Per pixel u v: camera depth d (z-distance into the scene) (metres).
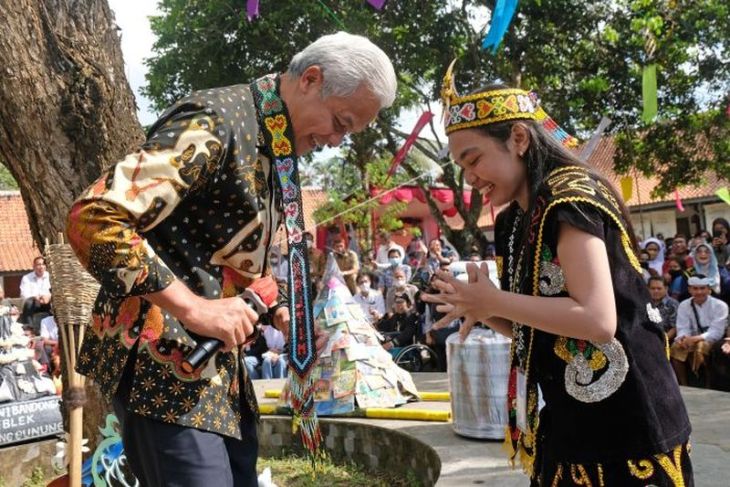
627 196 7.46
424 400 5.39
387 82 1.89
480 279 1.73
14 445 4.73
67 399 2.90
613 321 1.59
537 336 1.77
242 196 1.79
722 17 11.92
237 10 11.85
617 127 13.91
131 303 1.80
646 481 1.65
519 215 1.94
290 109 1.89
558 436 1.74
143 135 4.24
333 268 5.55
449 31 12.31
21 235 21.11
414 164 14.79
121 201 1.59
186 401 1.76
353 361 5.12
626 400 1.66
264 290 1.86
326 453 4.97
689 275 7.66
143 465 1.86
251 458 1.98
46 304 9.52
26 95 3.89
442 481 3.41
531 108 1.85
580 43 13.16
